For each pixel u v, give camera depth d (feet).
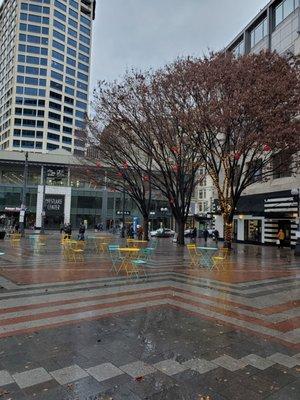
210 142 64.28
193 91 59.88
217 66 59.36
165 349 16.71
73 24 337.72
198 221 187.42
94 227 204.74
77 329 19.25
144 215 101.04
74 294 27.61
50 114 321.52
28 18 313.94
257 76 57.72
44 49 317.83
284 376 14.20
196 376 14.06
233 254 69.10
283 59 62.39
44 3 317.22
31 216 203.21
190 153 78.02
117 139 80.28
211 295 28.50
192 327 20.12
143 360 15.42
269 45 105.81
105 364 14.92
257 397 12.52
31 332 18.62
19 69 312.09
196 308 24.25
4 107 327.88
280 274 41.47
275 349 17.07
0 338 17.66
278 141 59.26
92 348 16.62
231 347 17.20
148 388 13.00
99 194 211.61
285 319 22.21
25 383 13.16
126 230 149.28
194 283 33.50
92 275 36.73
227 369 14.74
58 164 207.92
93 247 73.92
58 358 15.40
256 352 16.63
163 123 66.64
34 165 209.05
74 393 12.51
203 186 260.01
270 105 57.31
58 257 53.57
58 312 22.44
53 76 323.37
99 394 12.50
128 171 96.63
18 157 205.87
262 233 103.60
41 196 204.74
